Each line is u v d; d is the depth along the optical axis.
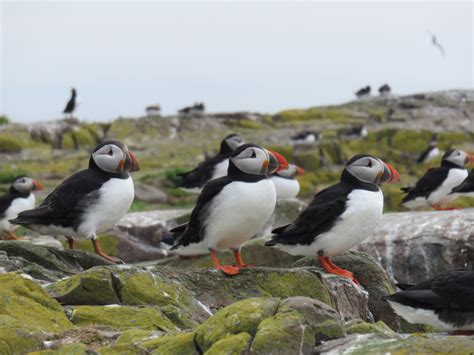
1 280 8.74
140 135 38.72
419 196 18.88
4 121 38.00
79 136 37.25
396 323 11.27
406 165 36.56
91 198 11.43
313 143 35.72
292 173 20.25
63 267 10.90
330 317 7.34
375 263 11.67
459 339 6.77
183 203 26.53
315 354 6.96
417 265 14.74
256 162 10.17
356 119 42.03
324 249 10.84
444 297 7.99
